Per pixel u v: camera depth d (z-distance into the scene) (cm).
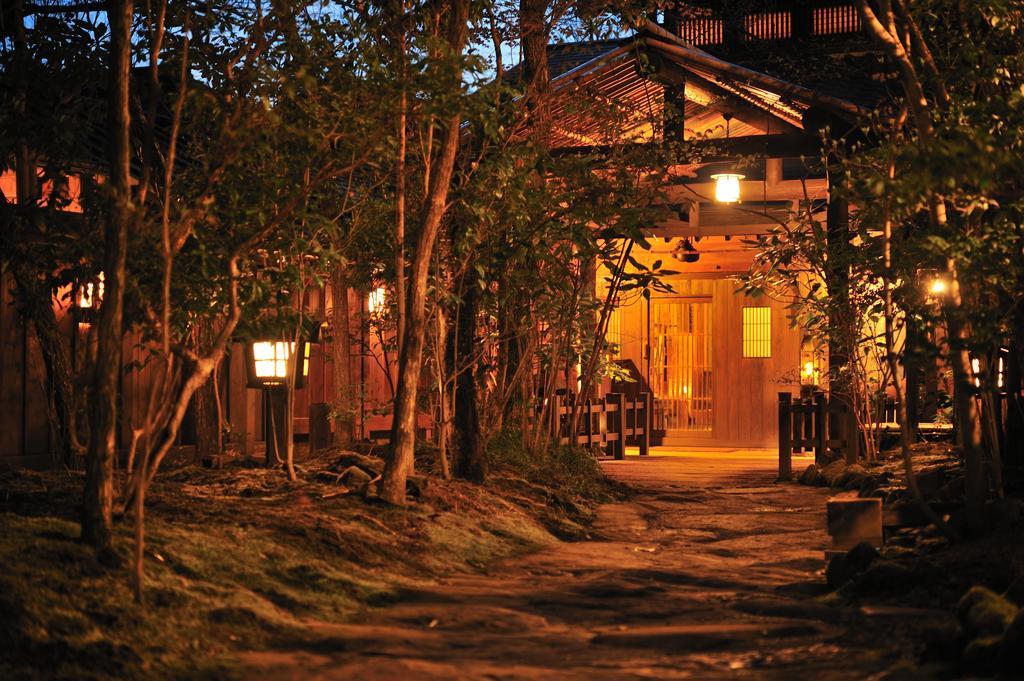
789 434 1415
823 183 1559
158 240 662
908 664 464
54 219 795
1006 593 513
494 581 698
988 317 682
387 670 459
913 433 1438
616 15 1147
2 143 766
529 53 1209
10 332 868
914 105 723
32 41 798
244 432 1125
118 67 571
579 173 1009
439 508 887
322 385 1313
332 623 557
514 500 1023
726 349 2059
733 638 525
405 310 909
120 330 572
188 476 877
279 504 786
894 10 876
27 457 875
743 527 1022
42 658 434
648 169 1237
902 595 614
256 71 707
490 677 450
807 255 1274
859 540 755
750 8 1783
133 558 562
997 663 429
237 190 695
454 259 1027
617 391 2120
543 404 1254
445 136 877
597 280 2038
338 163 752
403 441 856
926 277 911
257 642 505
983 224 725
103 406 566
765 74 1369
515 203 937
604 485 1273
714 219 1828
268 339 841
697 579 710
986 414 847
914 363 694
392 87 721
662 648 510
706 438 2078
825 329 1305
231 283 642
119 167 571
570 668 469
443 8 931
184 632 495
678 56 1388
